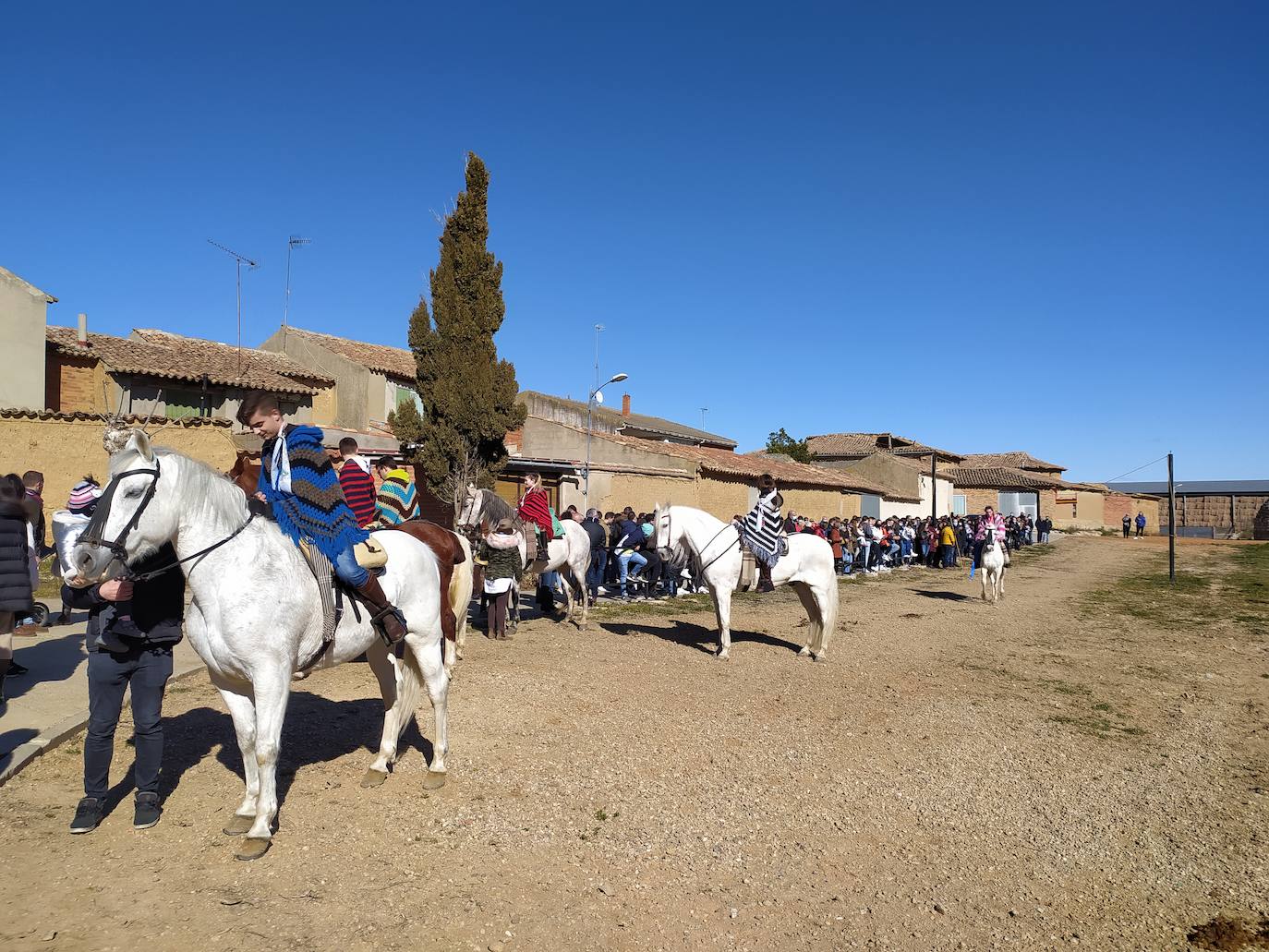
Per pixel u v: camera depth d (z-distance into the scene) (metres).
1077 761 6.84
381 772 5.49
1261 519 57.25
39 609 9.20
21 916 3.65
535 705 7.61
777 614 14.83
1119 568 28.70
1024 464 65.19
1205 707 8.77
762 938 3.96
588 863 4.60
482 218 20.36
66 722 5.99
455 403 19.56
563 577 12.77
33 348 20.12
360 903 3.98
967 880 4.67
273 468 4.61
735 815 5.42
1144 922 4.25
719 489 27.83
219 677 4.44
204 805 4.93
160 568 4.39
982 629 14.10
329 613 4.59
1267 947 4.02
